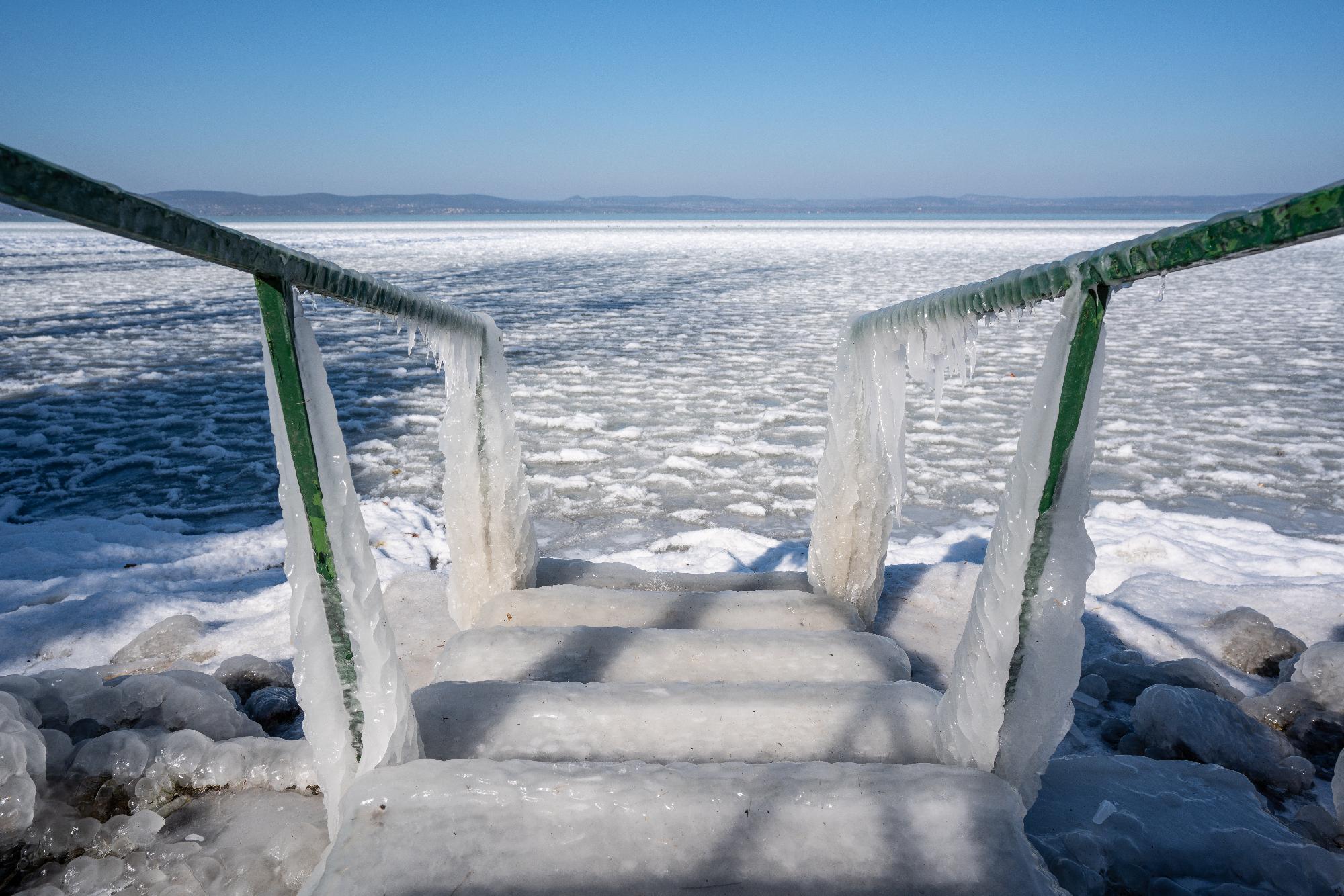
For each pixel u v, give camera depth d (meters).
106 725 1.76
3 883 1.35
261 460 5.33
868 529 2.18
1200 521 4.08
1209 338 9.78
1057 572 1.21
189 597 2.96
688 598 2.15
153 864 1.37
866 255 25.78
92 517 4.25
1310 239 0.75
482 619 2.05
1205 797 1.66
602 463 5.27
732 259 23.88
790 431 6.06
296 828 1.46
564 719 1.46
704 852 1.14
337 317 11.80
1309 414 6.34
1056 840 1.47
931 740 1.44
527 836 1.15
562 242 34.16
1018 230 49.66
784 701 1.51
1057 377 1.13
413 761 1.25
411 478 4.95
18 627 2.71
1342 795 1.65
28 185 0.70
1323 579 3.05
